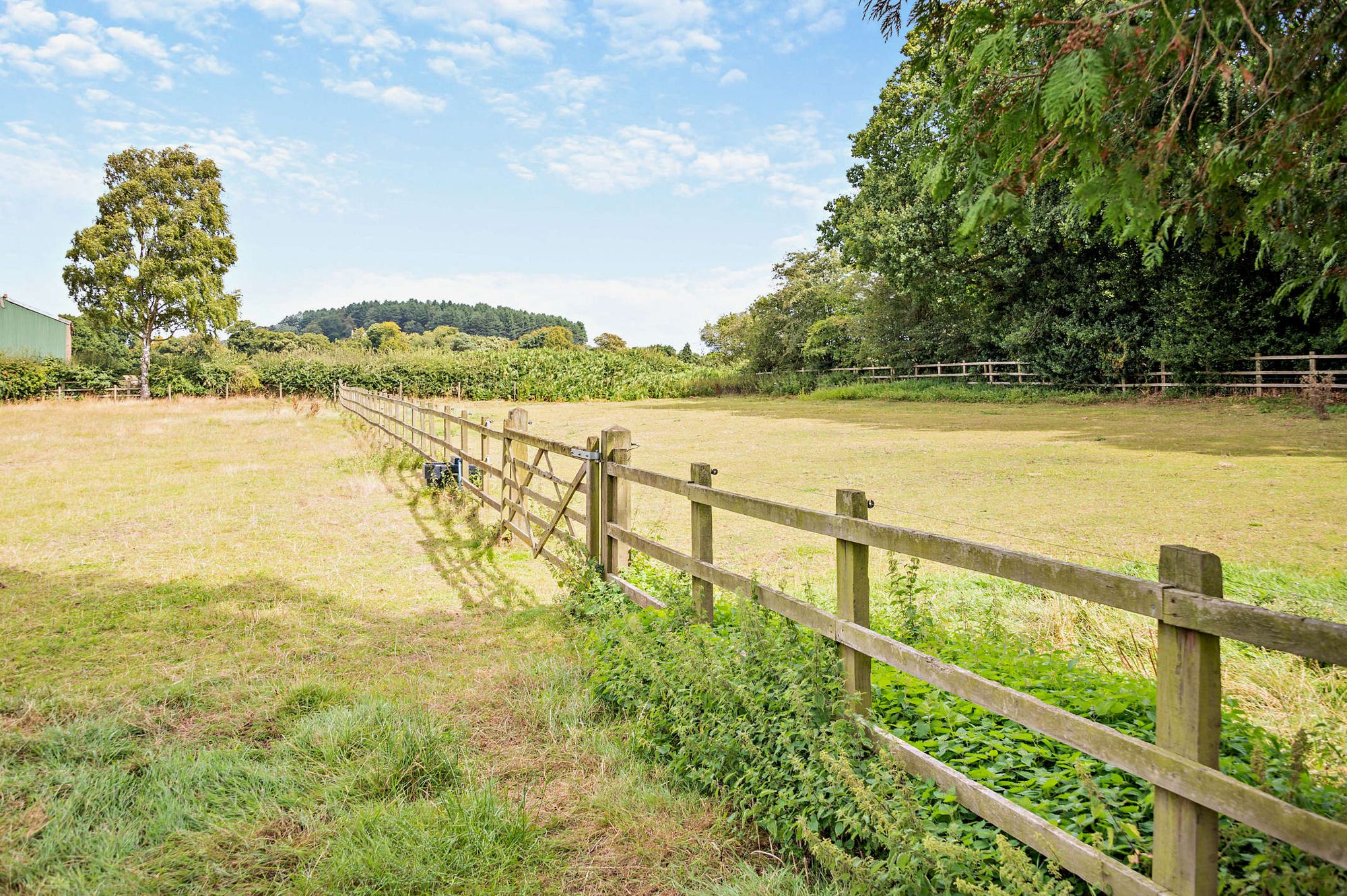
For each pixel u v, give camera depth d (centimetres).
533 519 787
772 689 342
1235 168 226
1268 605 543
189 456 1564
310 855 289
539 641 542
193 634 541
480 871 282
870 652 299
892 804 259
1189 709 189
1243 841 215
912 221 2742
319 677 464
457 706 429
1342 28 194
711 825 317
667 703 391
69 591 643
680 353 6912
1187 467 1247
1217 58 208
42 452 1625
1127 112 218
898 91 2458
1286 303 2355
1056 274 2950
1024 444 1614
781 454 1571
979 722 338
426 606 625
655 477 507
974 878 238
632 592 540
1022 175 225
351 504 1074
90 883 268
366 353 4638
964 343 3544
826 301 4256
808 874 282
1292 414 2017
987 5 221
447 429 1310
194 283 4350
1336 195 248
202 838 297
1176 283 2562
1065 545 763
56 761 347
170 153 4481
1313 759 313
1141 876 199
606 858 296
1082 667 429
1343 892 190
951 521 886
